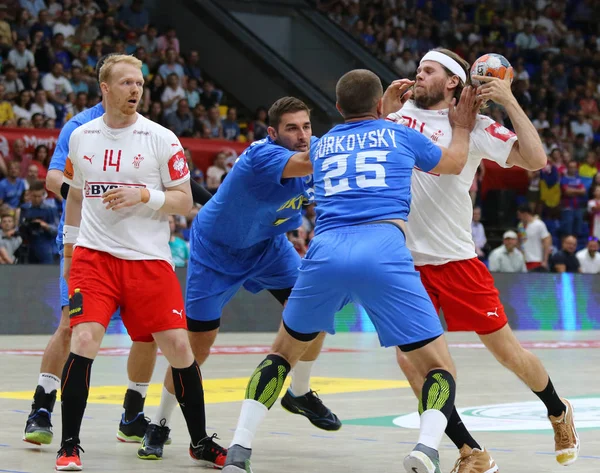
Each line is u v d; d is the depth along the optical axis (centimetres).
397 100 1054
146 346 1113
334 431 1195
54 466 964
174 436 1181
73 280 996
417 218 1001
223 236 1127
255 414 878
